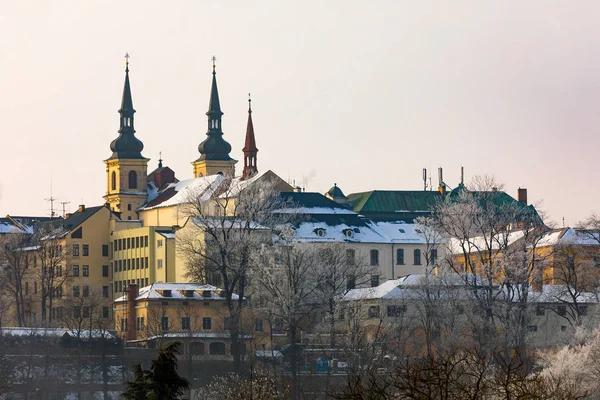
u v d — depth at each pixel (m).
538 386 127.69
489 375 148.25
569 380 178.88
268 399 159.38
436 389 119.75
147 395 116.19
